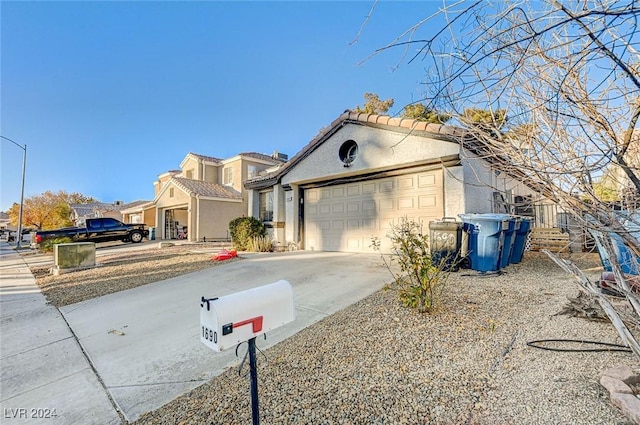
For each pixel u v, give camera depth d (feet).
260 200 40.50
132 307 16.08
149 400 8.08
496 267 18.08
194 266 25.79
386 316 11.69
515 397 6.27
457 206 22.36
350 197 30.66
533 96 5.00
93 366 10.09
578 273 5.64
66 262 27.09
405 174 26.61
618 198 5.17
